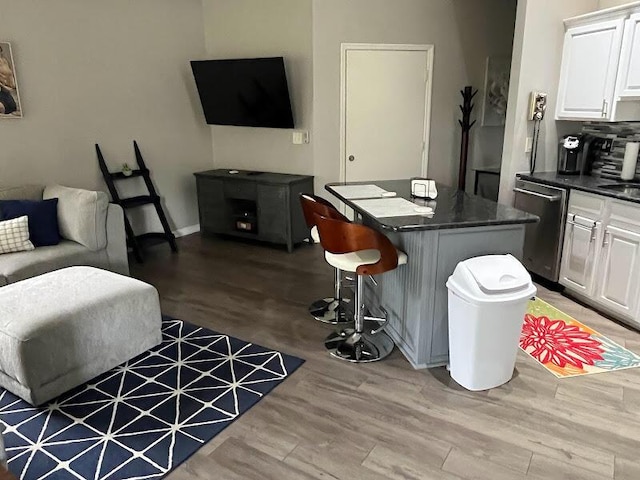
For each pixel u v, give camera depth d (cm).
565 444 220
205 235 570
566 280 380
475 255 269
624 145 379
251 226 519
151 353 300
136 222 516
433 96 541
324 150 513
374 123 523
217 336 321
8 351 240
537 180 394
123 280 300
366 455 214
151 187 505
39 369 242
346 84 502
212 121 558
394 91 521
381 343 311
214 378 273
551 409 244
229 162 582
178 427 233
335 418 239
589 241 353
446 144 570
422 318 273
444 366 284
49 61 420
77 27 437
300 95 502
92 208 371
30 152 416
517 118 406
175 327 334
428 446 219
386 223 251
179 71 536
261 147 550
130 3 475
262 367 284
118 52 474
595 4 399
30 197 392
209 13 541
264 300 380
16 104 400
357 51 496
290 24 488
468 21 541
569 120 410
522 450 216
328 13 476
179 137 548
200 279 426
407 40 511
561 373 276
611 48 348
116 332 279
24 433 228
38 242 363
